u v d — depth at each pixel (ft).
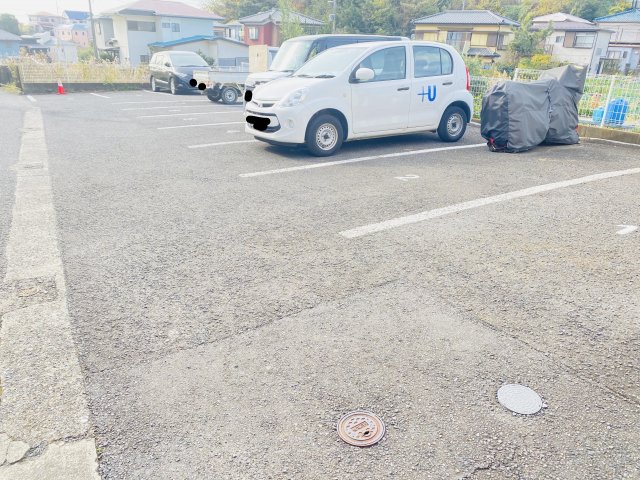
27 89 57.82
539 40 117.50
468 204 14.93
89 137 26.91
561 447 5.99
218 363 7.52
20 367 7.39
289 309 9.02
